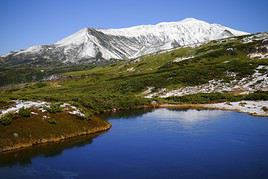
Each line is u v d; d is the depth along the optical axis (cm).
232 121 6525
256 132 5309
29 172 3472
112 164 3719
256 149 4231
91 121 5819
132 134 5359
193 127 5881
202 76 13112
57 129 5066
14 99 6481
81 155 4100
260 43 18075
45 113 5300
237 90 11288
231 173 3353
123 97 10238
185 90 12150
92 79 18712
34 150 4338
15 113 4944
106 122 6253
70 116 5569
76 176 3350
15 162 3822
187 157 3934
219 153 4075
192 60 18012
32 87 18875
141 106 10069
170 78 13650
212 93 11100
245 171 3406
